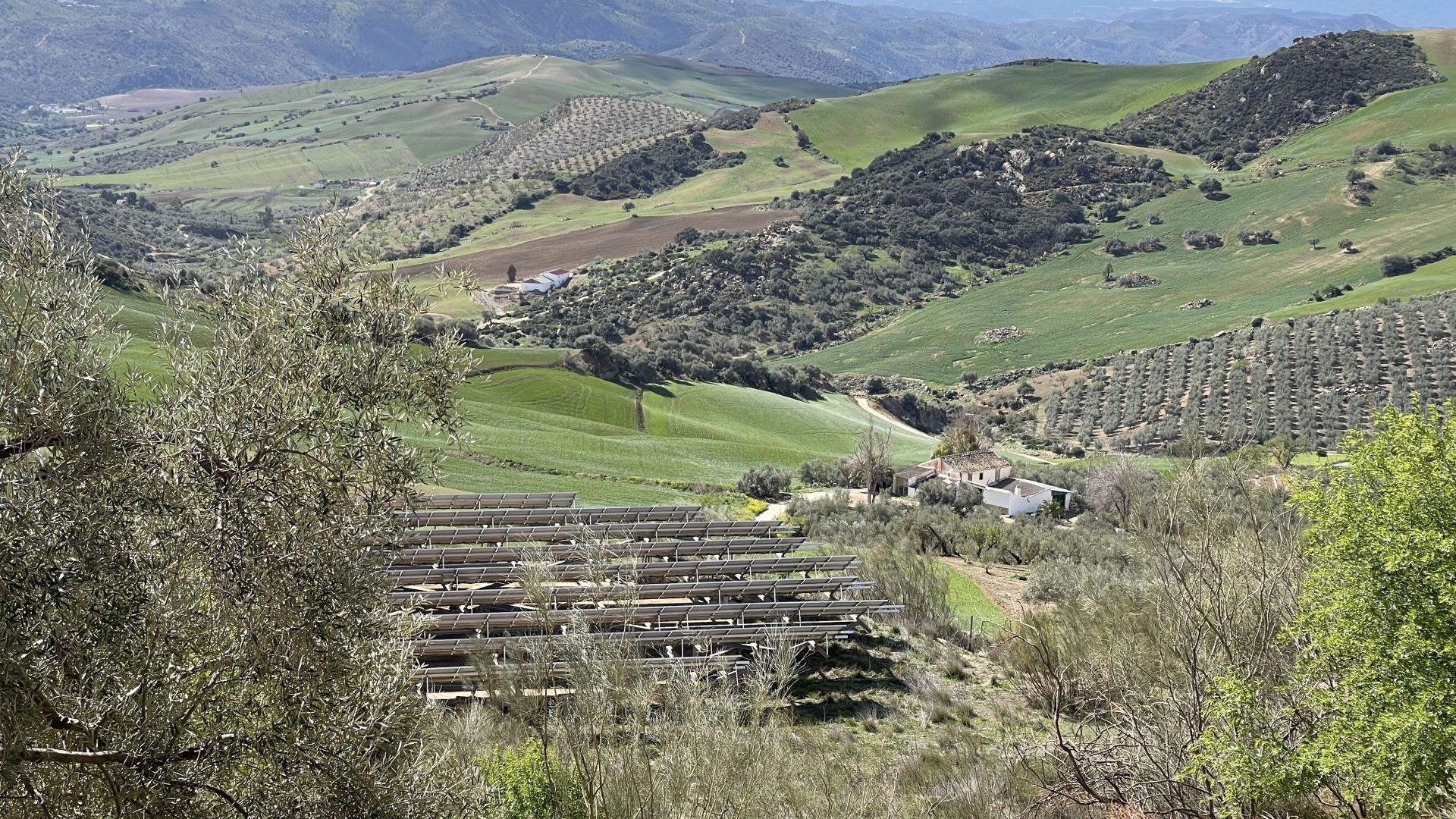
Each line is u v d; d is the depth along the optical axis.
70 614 5.19
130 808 5.62
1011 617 25.50
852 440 85.62
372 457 6.49
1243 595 9.09
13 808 5.55
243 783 6.19
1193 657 8.83
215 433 5.93
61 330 5.71
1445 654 6.95
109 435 5.64
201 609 6.09
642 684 7.80
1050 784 10.38
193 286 6.43
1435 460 7.26
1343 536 7.53
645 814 7.39
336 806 6.19
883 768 12.79
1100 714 11.15
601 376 87.12
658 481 54.53
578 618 7.89
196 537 5.79
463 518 26.11
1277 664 8.90
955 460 63.34
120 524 5.54
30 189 5.95
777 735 9.01
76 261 6.01
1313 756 7.48
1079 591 23.16
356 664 6.45
